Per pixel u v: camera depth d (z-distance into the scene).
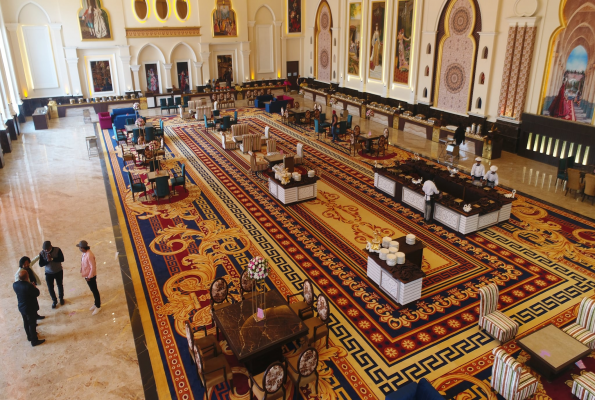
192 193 14.52
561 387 6.68
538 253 10.50
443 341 7.68
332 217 12.62
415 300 8.70
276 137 21.08
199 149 19.52
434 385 6.73
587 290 9.05
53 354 7.47
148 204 13.70
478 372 6.98
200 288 9.30
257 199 14.00
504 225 11.91
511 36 16.64
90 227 12.19
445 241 11.13
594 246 10.75
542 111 16.55
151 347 7.62
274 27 32.03
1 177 16.17
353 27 26.30
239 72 32.03
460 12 18.70
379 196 14.12
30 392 6.68
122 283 9.53
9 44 24.66
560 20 15.11
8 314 8.56
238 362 7.27
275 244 11.09
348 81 27.92
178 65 29.81
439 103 21.02
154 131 20.12
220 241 11.30
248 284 8.48
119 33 27.20
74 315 8.50
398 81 23.30
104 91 28.16
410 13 21.39
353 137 18.20
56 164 17.66
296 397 6.35
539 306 8.58
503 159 17.25
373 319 8.26
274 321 7.01
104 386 6.79
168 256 10.62
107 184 15.44
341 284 9.37
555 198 13.57
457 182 13.06
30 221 12.55
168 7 28.22
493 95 18.08
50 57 26.03
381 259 8.91
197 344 6.95
